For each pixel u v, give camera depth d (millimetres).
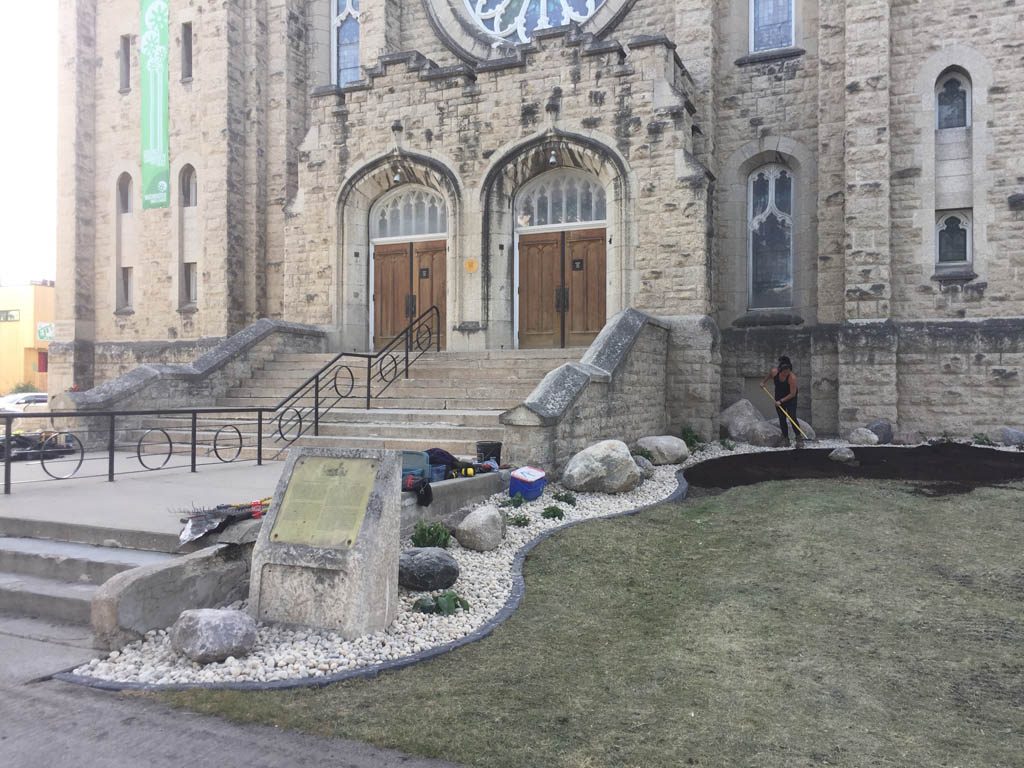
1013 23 14625
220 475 10070
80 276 22375
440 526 7434
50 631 5664
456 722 4250
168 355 21094
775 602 6336
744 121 17312
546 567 7203
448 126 16250
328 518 5605
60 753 3910
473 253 16031
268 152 21203
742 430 14812
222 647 4980
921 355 14883
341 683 4746
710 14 16688
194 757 3873
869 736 4125
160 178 21531
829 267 16125
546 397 10359
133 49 22203
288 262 17781
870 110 15078
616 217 14984
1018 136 14562
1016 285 14516
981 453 12836
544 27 19125
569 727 4211
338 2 21828
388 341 17469
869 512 8969
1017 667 5039
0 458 11789
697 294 14422
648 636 5664
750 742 4051
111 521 7066
